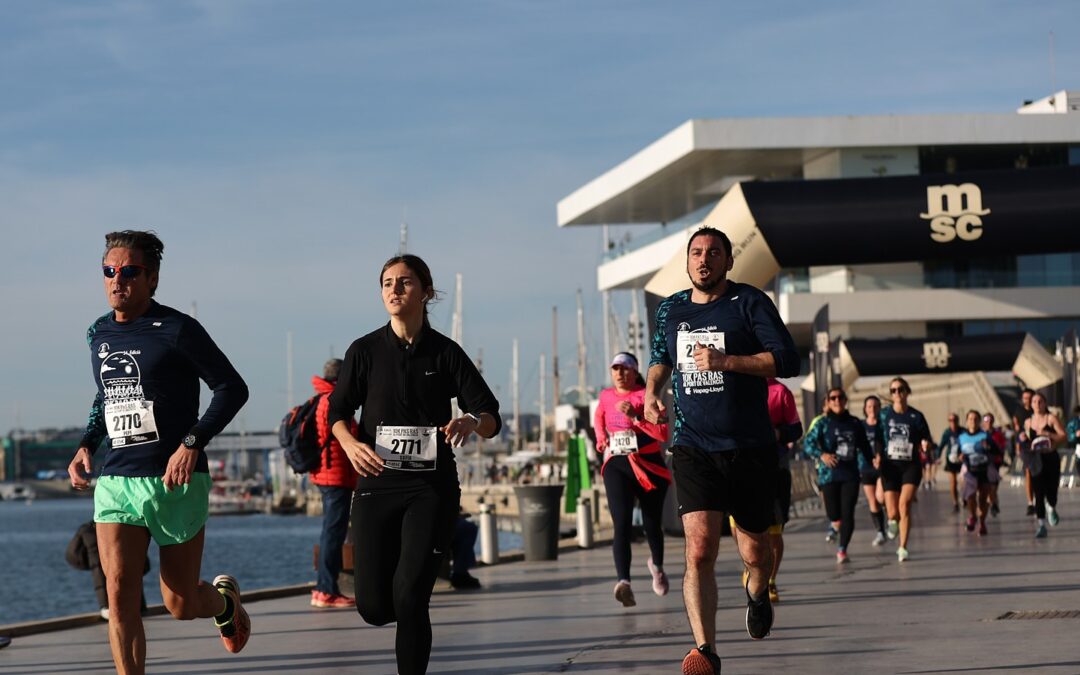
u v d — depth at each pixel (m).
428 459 7.30
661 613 12.13
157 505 7.09
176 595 7.43
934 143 67.25
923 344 46.47
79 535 13.46
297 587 15.38
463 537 15.47
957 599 12.48
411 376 7.36
